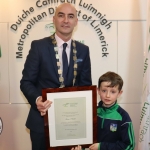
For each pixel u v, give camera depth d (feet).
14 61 8.13
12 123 8.30
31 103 5.51
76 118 5.53
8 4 7.97
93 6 7.99
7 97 8.25
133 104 8.29
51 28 8.01
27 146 8.39
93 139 5.58
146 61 7.02
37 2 7.95
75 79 5.93
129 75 8.21
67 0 7.93
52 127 5.53
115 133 5.44
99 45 8.12
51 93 5.40
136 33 8.09
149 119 7.02
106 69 8.20
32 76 5.74
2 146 8.35
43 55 5.74
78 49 6.05
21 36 8.04
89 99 5.47
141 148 7.11
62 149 5.60
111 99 5.44
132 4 8.00
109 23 8.04
